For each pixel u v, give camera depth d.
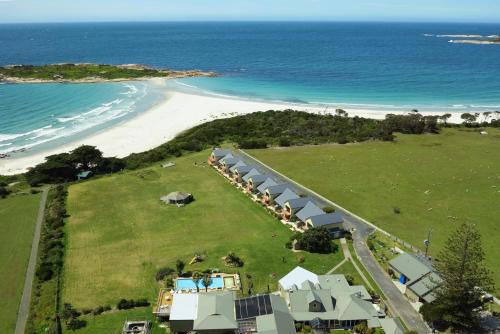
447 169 119.12
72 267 73.31
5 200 101.12
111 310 62.47
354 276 69.88
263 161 126.38
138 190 106.19
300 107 196.88
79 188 107.56
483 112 186.38
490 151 134.00
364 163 124.19
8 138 146.00
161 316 60.34
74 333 57.62
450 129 159.12
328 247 78.25
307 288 62.25
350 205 97.50
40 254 77.50
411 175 115.06
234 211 94.94
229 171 116.19
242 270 71.94
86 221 90.06
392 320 56.75
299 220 88.88
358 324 57.47
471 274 56.09
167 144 140.00
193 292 65.38
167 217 92.12
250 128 159.00
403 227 87.56
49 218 90.12
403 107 198.88
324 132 152.00
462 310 56.84
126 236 84.00
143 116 176.38
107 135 151.88
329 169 119.62
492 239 82.31
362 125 159.62
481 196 102.06
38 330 58.53
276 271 71.69
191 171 119.25
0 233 85.62
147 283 68.81
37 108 186.50
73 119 170.62
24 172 119.12
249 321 57.25
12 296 66.38
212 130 153.12
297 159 127.94
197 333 56.78
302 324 58.00
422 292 62.62
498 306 62.44
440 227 87.56
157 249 79.25
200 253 77.50
